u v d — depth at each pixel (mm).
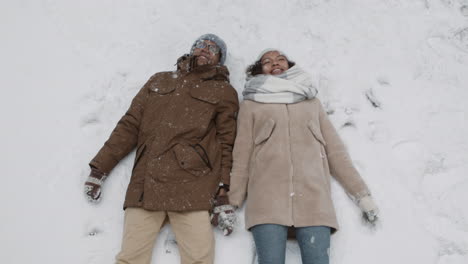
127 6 2582
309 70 2381
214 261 1789
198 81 2096
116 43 2469
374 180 1997
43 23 2512
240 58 2441
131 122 2025
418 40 2471
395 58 2412
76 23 2525
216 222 1826
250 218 1791
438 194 1980
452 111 2227
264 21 2557
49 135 2117
